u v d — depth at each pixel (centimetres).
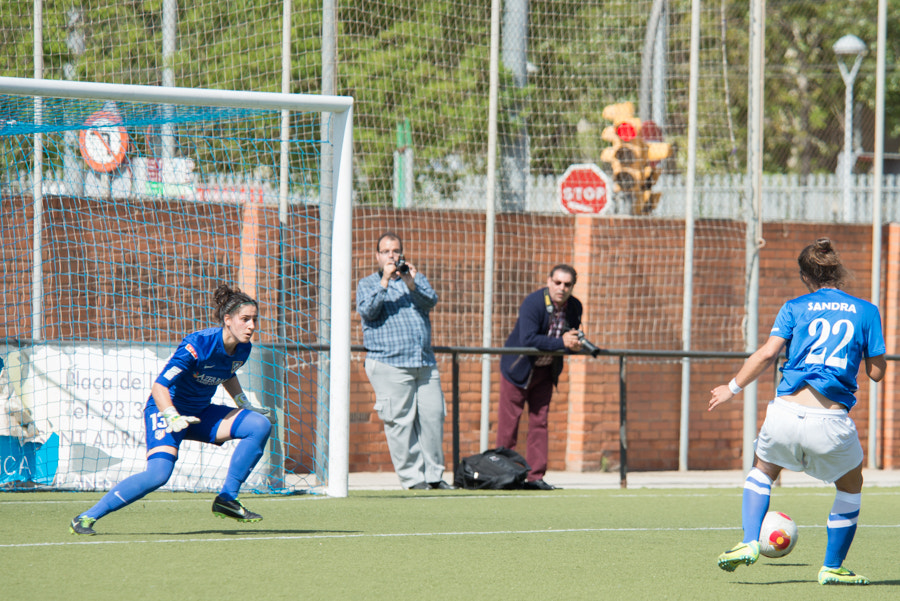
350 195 3158
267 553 2161
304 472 3509
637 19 4628
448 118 4203
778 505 3216
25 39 3831
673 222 4388
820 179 5388
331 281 3250
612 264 4294
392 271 3356
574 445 4281
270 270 3825
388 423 3431
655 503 3206
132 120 3262
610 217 4291
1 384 3170
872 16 8362
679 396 4419
